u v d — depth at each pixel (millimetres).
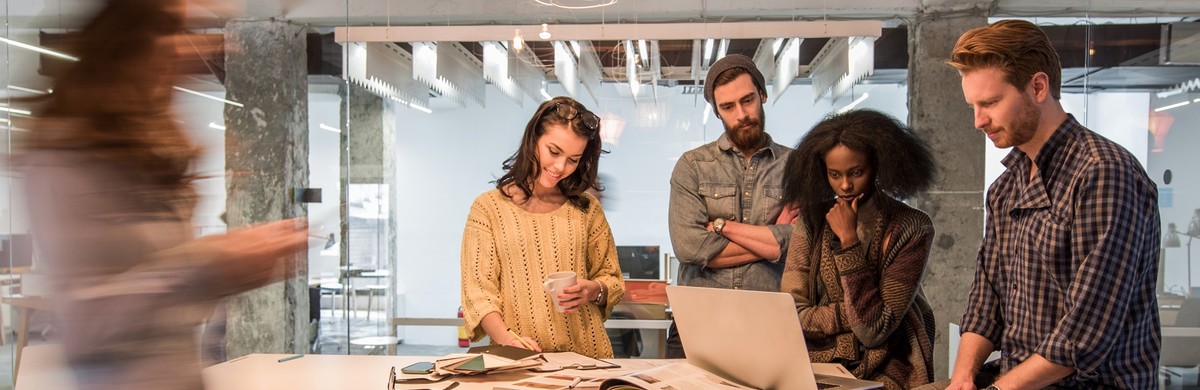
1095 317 1326
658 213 3219
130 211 755
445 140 3416
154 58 767
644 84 3238
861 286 1663
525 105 3320
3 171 764
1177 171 3123
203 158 826
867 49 3242
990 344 1656
